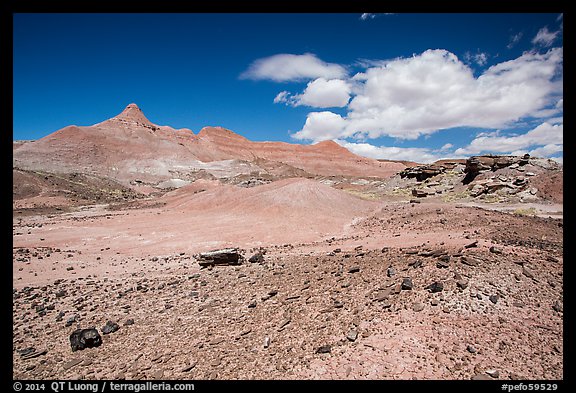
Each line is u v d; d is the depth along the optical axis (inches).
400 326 386.9
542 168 2225.6
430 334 368.5
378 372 325.1
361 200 1707.7
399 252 644.1
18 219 1737.2
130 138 5807.1
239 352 395.2
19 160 3895.2
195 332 458.0
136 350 427.2
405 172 3102.9
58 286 711.1
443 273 483.5
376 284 501.7
